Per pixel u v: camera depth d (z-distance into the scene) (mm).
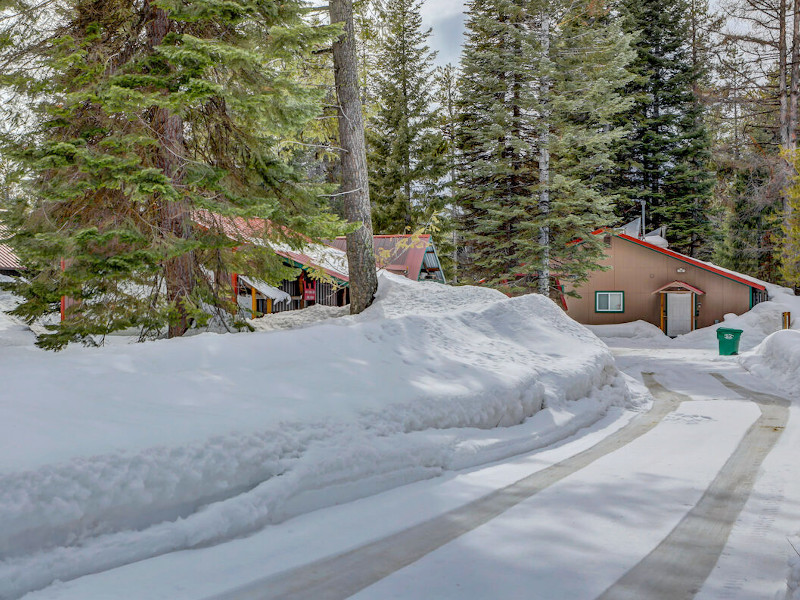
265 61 9820
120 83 8734
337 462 5977
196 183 9531
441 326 11406
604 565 4352
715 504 5766
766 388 14492
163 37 10086
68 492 4270
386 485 6336
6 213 9539
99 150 9188
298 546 4750
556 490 6266
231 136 11094
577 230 23516
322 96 9938
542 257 23266
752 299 30266
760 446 8344
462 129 28844
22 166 8820
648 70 39156
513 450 8070
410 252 23766
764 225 39500
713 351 23906
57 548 4148
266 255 11953
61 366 6371
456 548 4707
